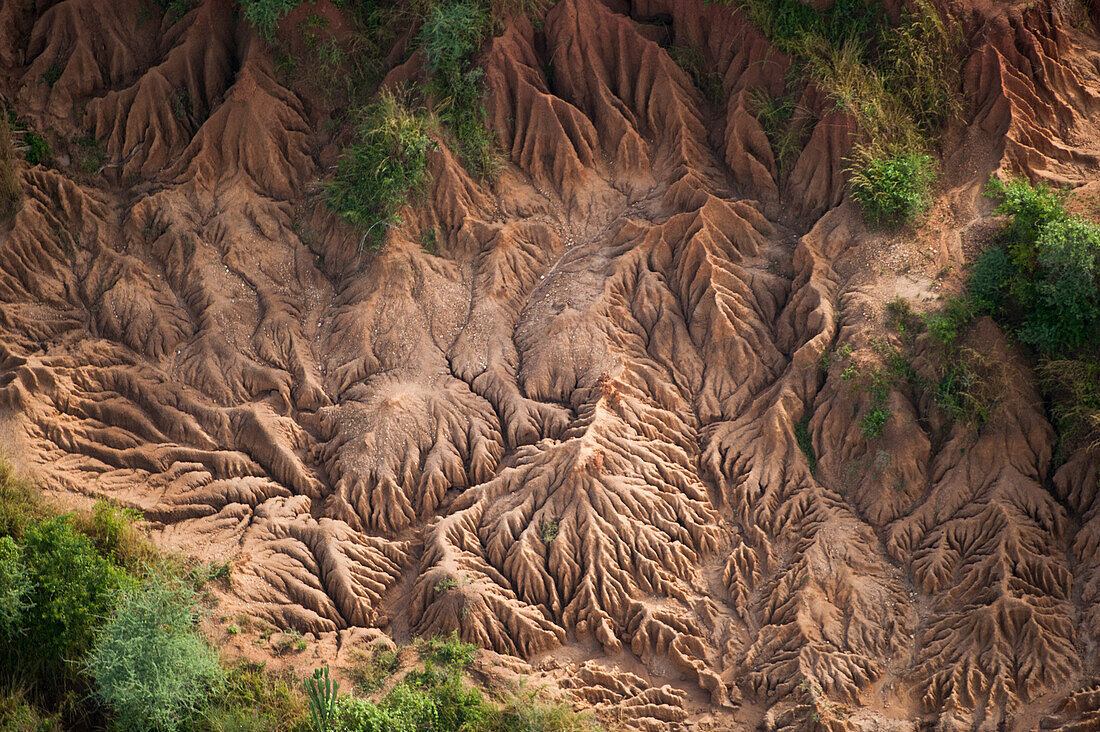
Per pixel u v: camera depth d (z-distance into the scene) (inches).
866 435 3181.6
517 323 3607.3
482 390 3462.1
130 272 3540.8
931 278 3326.8
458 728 2758.4
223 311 3513.8
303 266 3659.0
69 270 3563.0
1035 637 2817.4
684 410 3410.4
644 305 3523.6
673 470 3260.3
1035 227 3203.7
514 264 3659.0
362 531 3223.4
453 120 3720.5
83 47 3698.3
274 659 2893.7
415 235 3671.3
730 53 3774.6
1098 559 2942.9
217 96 3786.9
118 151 3703.3
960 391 3137.3
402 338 3523.6
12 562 2738.7
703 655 2979.8
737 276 3526.1
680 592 3070.9
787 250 3607.3
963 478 3110.2
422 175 3627.0
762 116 3718.0
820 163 3612.2
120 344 3481.8
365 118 3705.7
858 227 3496.6
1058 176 3420.3
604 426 3267.7
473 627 2970.0
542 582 3056.1
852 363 3228.3
